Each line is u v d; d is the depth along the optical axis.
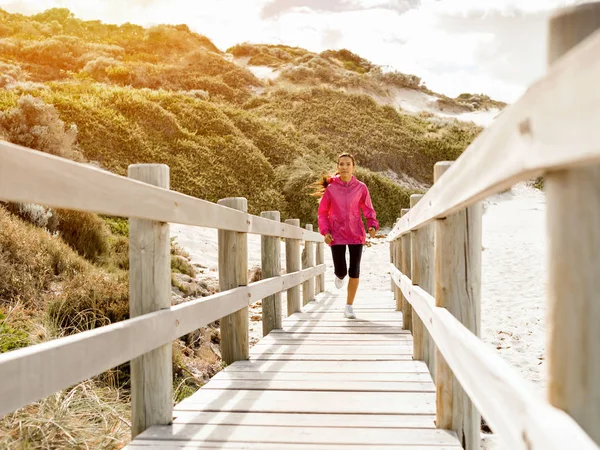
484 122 62.12
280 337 5.28
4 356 1.42
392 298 8.99
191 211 2.89
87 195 1.79
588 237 0.85
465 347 1.52
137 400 2.66
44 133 12.92
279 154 26.02
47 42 51.94
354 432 2.63
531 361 5.85
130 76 42.09
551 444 0.79
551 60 0.96
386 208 23.62
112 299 4.93
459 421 2.62
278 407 3.04
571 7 0.94
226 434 2.59
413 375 3.78
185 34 70.81
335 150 31.06
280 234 5.59
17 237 5.75
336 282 6.25
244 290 4.00
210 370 4.97
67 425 2.73
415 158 34.09
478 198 1.33
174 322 2.63
